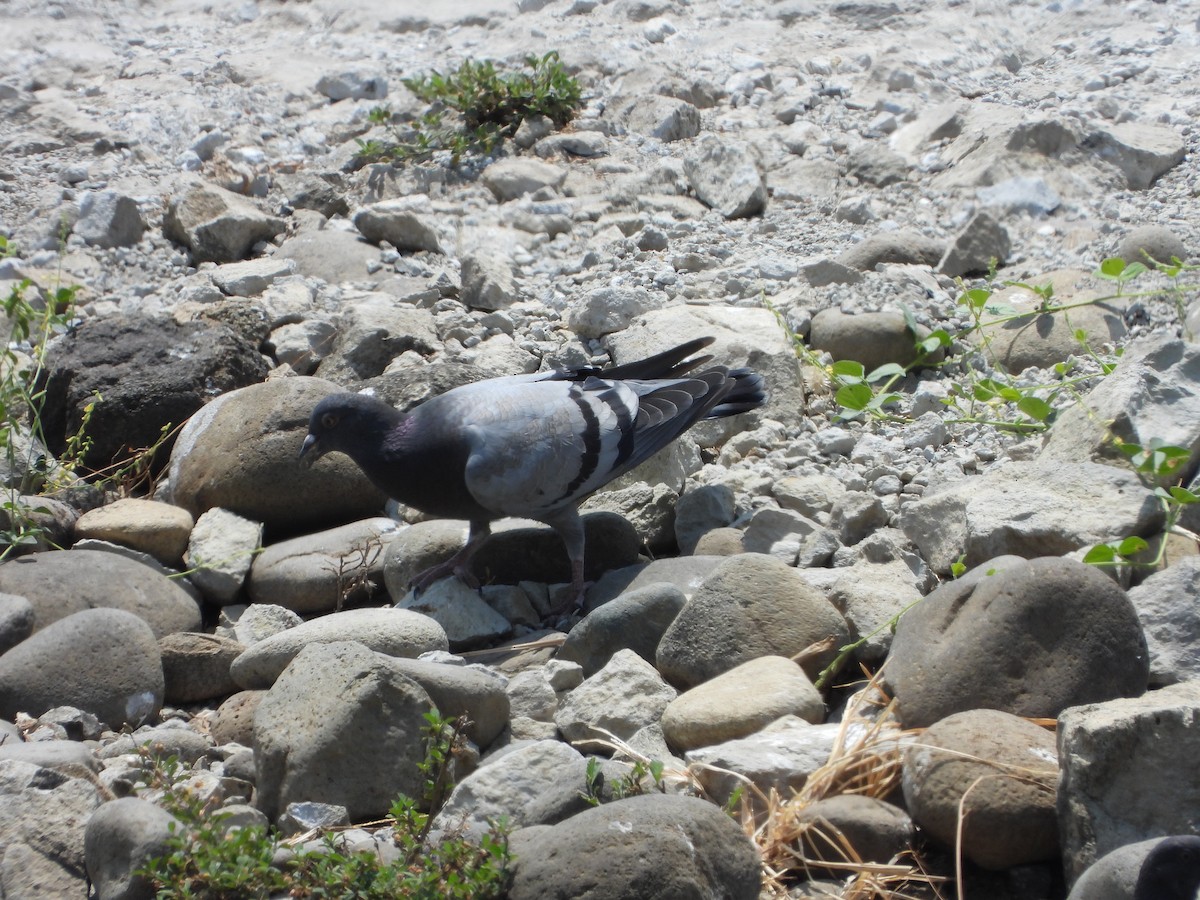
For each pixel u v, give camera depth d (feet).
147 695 29.35
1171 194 48.88
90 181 55.16
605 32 65.41
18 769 24.53
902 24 64.34
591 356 43.57
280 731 25.68
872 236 47.26
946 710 25.39
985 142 51.55
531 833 22.36
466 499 33.45
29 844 23.86
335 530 36.35
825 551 33.04
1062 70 59.41
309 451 34.19
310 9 72.23
